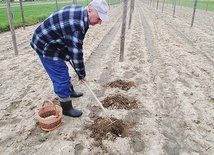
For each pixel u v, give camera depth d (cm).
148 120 385
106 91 487
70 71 600
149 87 514
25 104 429
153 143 331
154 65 671
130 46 891
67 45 303
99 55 767
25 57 725
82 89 493
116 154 308
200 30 1296
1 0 4522
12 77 558
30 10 2264
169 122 386
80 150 313
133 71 611
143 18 1914
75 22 289
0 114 396
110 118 382
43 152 308
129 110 412
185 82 549
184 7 3509
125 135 346
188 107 426
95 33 1145
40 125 353
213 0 5212
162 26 1437
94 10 288
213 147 324
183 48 867
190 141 339
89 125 366
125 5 613
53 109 375
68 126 362
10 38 988
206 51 829
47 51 319
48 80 544
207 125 378
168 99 464
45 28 305
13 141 330
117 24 1540
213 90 508
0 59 696
